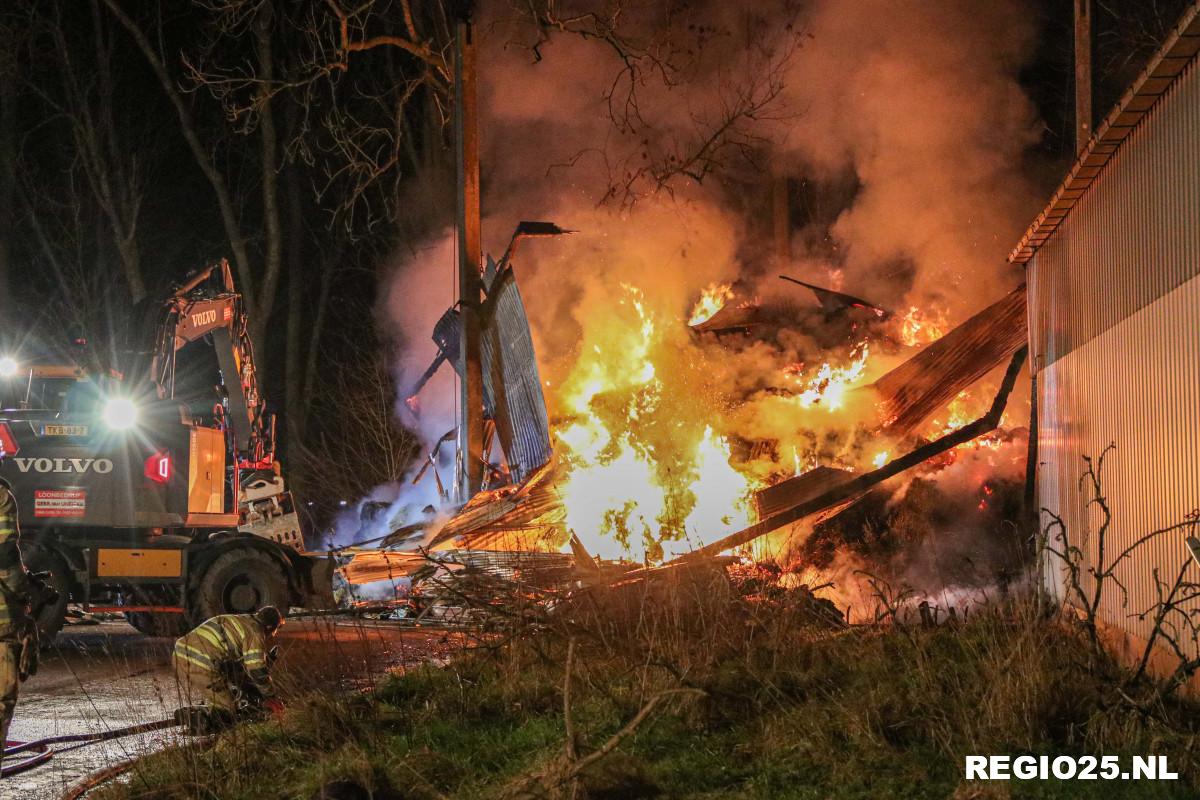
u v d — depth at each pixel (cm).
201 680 817
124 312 3045
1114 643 858
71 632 1525
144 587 1405
